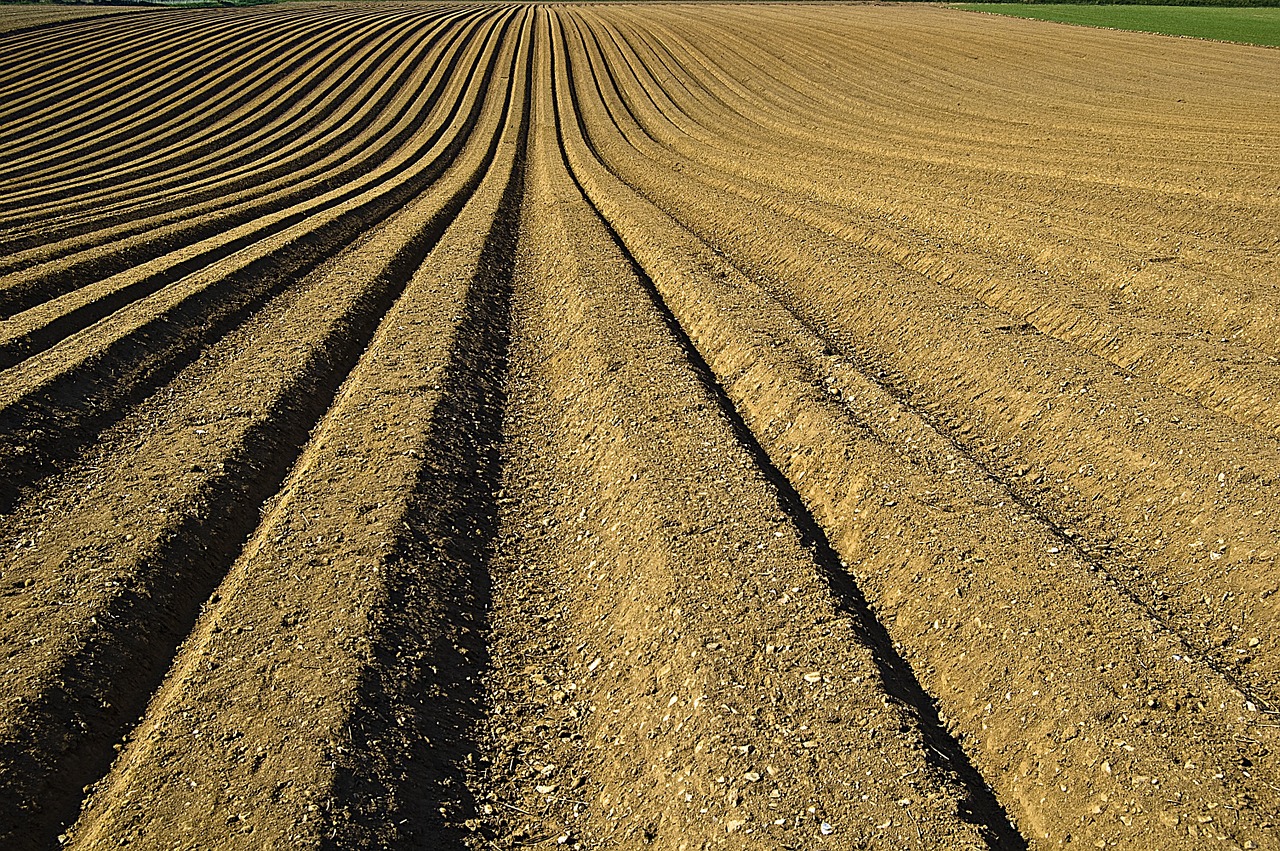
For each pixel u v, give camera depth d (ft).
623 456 36.55
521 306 59.72
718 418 39.42
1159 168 80.59
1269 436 34.83
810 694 24.34
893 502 32.83
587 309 52.85
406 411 40.78
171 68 169.48
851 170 91.30
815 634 26.50
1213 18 218.38
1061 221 65.87
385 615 27.50
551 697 26.45
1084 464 36.17
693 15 253.24
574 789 23.41
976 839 20.33
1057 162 87.04
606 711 25.57
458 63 186.60
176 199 91.56
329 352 49.16
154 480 35.04
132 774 22.33
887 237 66.03
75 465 37.17
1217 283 49.39
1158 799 21.11
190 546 31.48
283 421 41.09
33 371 42.45
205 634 27.35
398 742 23.45
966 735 24.80
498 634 28.96
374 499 33.73
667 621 27.22
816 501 35.32
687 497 33.32
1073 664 24.90
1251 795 20.94
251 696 24.44
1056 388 40.11
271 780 21.79
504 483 38.11
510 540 34.17
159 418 41.34
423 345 48.65
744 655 25.62
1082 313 47.93
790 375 43.11
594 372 44.98
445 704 25.52
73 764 23.08
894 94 142.31
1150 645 25.31
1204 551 30.25
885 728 23.30
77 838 21.34
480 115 146.00
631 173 100.78
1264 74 143.02
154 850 20.29
